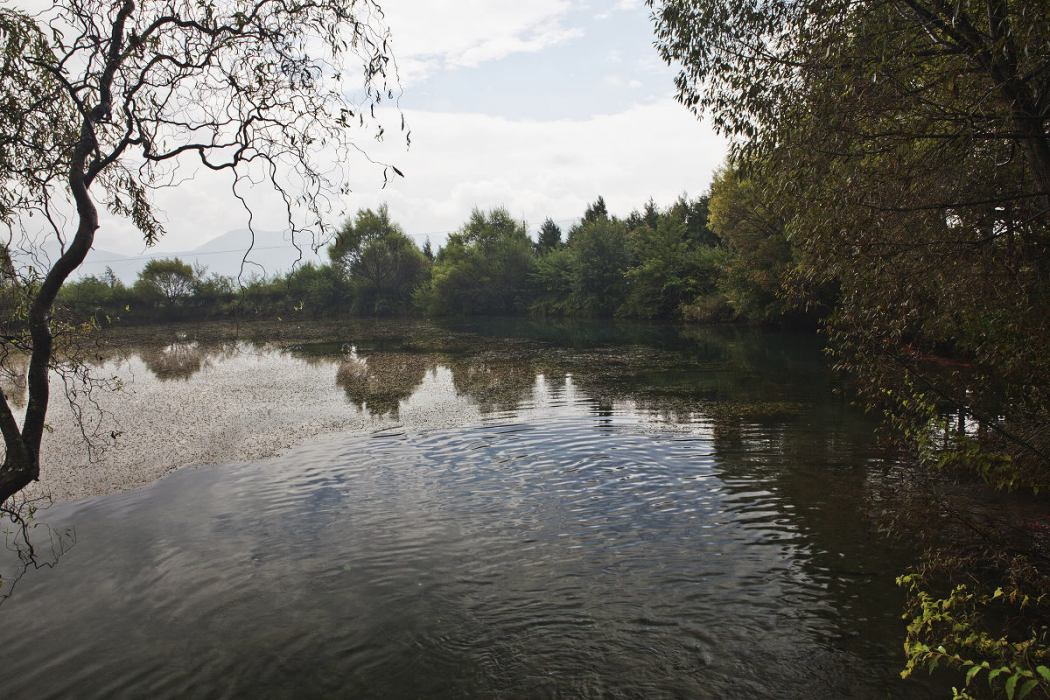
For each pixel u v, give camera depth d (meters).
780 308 34.28
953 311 6.78
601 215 59.97
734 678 5.16
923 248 6.34
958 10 4.75
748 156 7.08
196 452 13.11
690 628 5.89
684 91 7.61
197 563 7.70
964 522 6.56
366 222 67.44
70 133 4.35
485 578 7.04
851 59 5.90
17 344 4.04
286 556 7.83
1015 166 6.39
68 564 7.79
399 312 67.75
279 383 22.45
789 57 6.79
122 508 9.78
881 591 6.36
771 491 9.31
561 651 5.65
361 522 8.84
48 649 5.98
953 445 6.26
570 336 37.94
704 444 12.07
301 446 13.31
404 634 6.03
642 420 14.36
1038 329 6.34
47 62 3.93
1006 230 6.24
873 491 9.07
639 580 6.81
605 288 55.47
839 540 7.54
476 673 5.41
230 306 65.50
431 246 86.75
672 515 8.58
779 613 6.06
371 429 14.64
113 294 59.75
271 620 6.36
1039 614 5.64
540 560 7.40
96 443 14.13
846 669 5.21
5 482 3.36
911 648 4.02
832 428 12.86
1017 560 5.47
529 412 15.80
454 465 11.45
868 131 6.11
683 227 49.00
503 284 64.38
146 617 6.50
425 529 8.48
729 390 17.72
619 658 5.51
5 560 7.99
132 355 34.53
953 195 6.33
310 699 5.18
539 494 9.66
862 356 6.84
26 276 4.25
